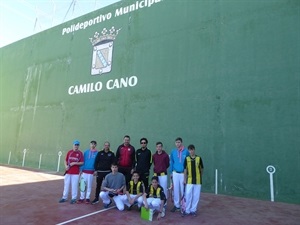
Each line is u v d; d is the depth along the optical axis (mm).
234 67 10977
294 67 9625
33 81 20594
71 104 17266
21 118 20719
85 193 8188
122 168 7711
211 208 7773
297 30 9805
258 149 9844
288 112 9469
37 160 18422
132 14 15398
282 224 6230
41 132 18750
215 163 10727
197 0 12766
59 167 16828
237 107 10602
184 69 12469
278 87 9820
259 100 10141
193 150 6875
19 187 10789
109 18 16609
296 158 9062
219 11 11891
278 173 9297
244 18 11102
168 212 7109
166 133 12445
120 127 14344
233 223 6254
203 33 12195
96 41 16938
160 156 7465
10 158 20719
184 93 12242
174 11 13539
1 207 7531
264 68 10242
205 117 11383
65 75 18250
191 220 6422
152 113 13180
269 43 10305
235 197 9742
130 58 14797
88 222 6168
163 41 13594
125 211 7117
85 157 8227
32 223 6094
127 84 14570
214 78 11438
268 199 9289
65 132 17125
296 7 9977
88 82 16656
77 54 17891
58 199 8562
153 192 6660
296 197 8820
